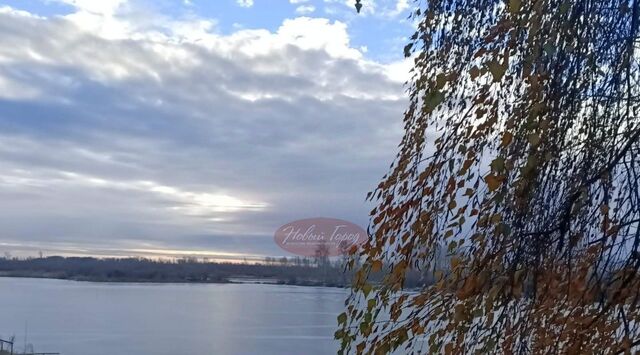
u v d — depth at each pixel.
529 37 2.89
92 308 67.00
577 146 3.12
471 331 2.94
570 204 2.89
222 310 59.94
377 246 3.22
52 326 51.75
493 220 2.85
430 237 3.19
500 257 2.85
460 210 3.10
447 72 3.39
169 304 69.62
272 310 55.31
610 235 2.92
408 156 3.49
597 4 2.96
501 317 2.91
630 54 3.00
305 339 29.45
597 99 3.12
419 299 3.09
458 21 3.67
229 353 34.06
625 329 2.82
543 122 2.87
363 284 3.20
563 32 2.89
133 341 42.22
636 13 2.97
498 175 2.81
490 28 3.25
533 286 2.91
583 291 2.95
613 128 3.13
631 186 2.93
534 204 2.93
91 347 40.09
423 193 3.25
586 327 2.96
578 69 2.93
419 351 3.07
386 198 3.35
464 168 3.14
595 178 2.94
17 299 79.94
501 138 2.99
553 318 3.04
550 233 2.88
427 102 3.01
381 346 3.06
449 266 3.07
